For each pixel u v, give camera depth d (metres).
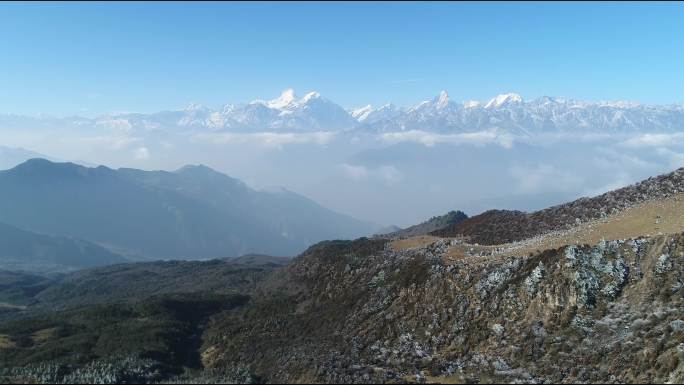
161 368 198.50
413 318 194.88
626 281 168.12
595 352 153.38
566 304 170.00
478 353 170.12
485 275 195.25
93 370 188.00
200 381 178.75
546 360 157.62
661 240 171.75
